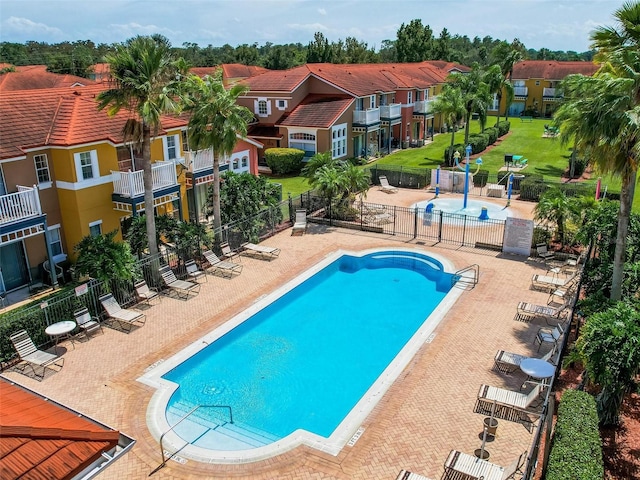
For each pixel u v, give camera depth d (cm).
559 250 2519
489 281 2252
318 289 2336
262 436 1384
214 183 2495
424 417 1394
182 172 2830
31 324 1741
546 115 8200
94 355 1731
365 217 3122
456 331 1845
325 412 1493
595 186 3353
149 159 2091
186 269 2378
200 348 1766
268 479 1196
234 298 2147
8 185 2159
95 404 1474
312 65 5062
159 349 1762
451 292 2162
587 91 1653
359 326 1997
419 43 9612
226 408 1505
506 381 1548
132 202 2406
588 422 1145
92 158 2359
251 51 11581
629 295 1866
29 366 1666
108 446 771
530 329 1850
